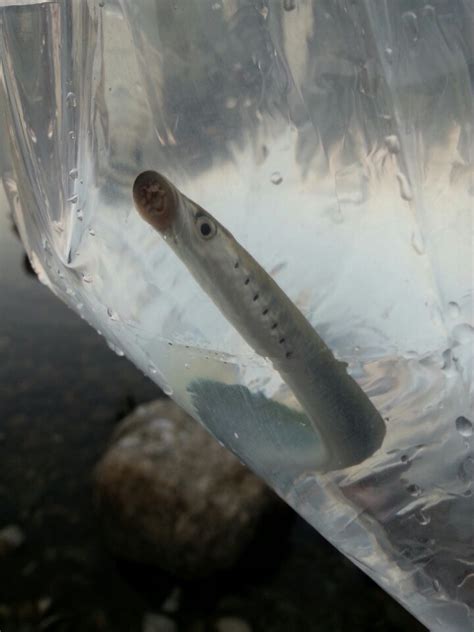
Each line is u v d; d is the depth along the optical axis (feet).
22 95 0.39
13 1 0.38
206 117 0.36
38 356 1.74
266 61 0.35
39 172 0.40
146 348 0.40
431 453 0.34
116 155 0.37
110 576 1.29
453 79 0.33
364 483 0.35
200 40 0.36
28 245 0.46
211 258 0.30
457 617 0.37
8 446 1.53
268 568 1.30
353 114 0.33
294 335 0.31
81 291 0.41
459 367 0.33
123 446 1.32
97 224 0.37
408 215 0.33
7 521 1.39
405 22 0.33
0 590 1.28
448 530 0.35
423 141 0.33
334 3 0.33
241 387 0.36
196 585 1.27
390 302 0.33
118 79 0.36
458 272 0.32
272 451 0.37
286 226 0.34
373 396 0.34
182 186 0.36
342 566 1.30
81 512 1.40
